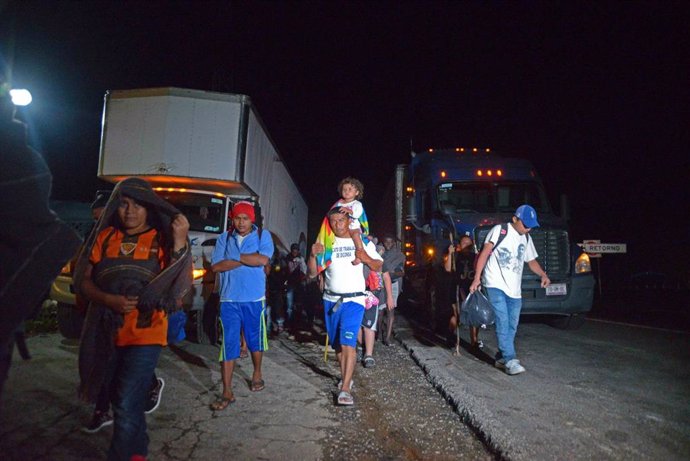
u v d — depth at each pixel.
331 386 5.87
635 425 4.46
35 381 5.32
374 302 6.62
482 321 6.34
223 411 4.79
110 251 3.35
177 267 3.19
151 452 3.80
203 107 9.30
